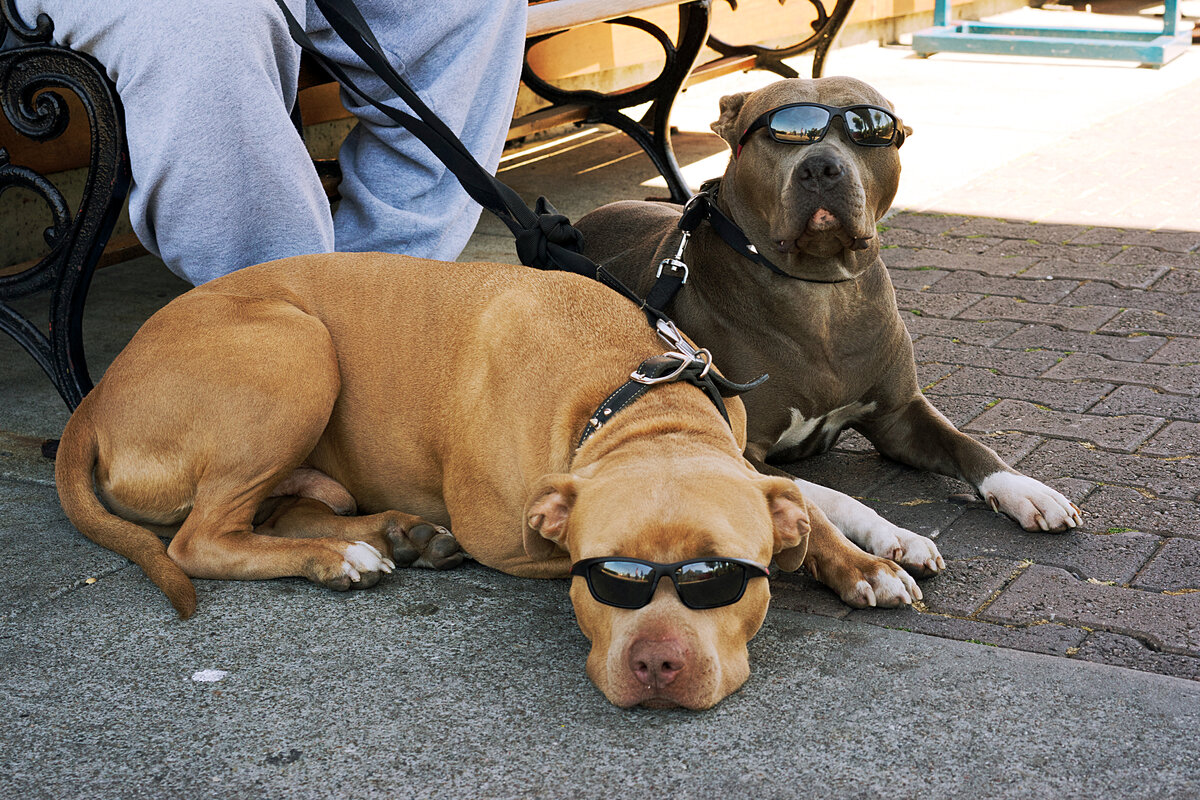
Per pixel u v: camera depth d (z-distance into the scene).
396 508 3.00
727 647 2.20
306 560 2.73
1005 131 7.48
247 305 2.85
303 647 2.48
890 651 2.40
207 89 3.16
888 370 3.26
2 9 3.33
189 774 2.07
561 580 2.77
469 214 3.98
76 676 2.39
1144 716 2.13
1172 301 4.57
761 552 2.20
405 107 3.80
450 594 2.71
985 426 3.59
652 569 2.08
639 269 3.53
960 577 2.74
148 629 2.57
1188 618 2.50
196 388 2.72
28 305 5.09
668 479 2.21
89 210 3.31
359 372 2.90
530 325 2.74
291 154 3.34
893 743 2.08
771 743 2.10
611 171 6.97
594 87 8.09
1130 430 3.48
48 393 4.09
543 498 2.28
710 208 3.20
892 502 3.18
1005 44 9.91
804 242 2.97
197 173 3.23
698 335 3.24
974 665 2.32
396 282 2.95
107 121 3.25
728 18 8.82
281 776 2.06
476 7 3.91
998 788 1.95
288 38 3.39
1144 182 6.24
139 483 2.80
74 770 2.09
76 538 3.02
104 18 3.15
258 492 2.79
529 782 2.02
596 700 2.25
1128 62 9.78
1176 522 2.93
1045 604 2.59
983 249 5.35
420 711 2.24
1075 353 4.14
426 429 2.81
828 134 3.00
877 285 3.18
